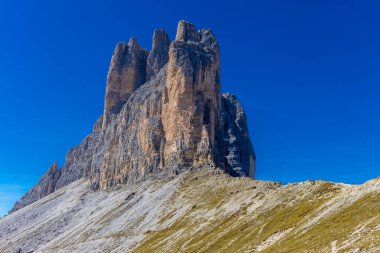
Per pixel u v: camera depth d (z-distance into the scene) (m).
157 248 151.00
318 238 80.50
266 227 114.12
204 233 141.88
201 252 120.50
